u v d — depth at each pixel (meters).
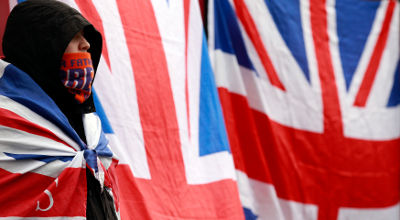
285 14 14.48
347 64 15.63
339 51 15.55
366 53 16.06
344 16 15.83
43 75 7.00
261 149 13.34
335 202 14.71
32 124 6.49
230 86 13.23
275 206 13.27
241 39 13.55
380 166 15.80
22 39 7.03
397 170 16.23
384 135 16.05
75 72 7.12
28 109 6.59
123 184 9.40
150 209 9.61
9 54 7.12
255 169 13.20
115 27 10.27
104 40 10.03
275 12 14.29
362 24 16.14
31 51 6.99
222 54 13.20
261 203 13.19
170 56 11.16
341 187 14.86
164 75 10.90
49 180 6.50
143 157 10.07
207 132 11.38
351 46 15.83
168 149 10.52
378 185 15.66
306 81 14.62
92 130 7.32
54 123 6.75
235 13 13.52
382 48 16.41
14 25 7.09
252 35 13.69
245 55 13.56
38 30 6.98
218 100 11.85
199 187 10.76
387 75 16.38
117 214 7.43
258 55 13.74
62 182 6.51
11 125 6.36
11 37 7.11
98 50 7.95
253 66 13.61
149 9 11.05
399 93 16.59
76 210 6.56
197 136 11.22
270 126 13.63
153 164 10.18
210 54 12.91
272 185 13.30
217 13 13.32
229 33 13.44
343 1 15.91
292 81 14.33
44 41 6.94
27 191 6.38
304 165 14.29
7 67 6.70
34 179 6.42
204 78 11.74
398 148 16.36
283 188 13.74
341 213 14.83
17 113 6.46
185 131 10.96
